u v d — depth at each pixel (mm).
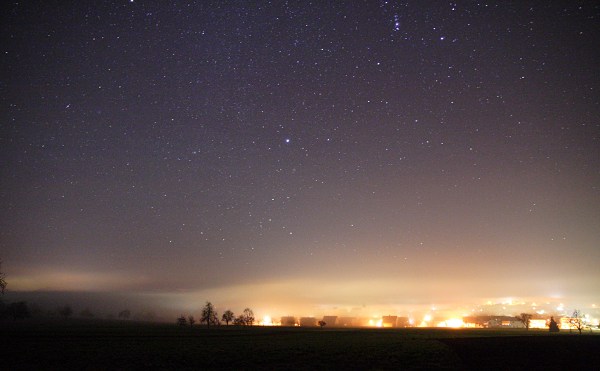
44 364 37906
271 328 98000
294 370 37094
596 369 39562
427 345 53438
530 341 56781
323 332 81500
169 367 37469
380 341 58625
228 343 55500
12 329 75875
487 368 39812
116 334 68125
